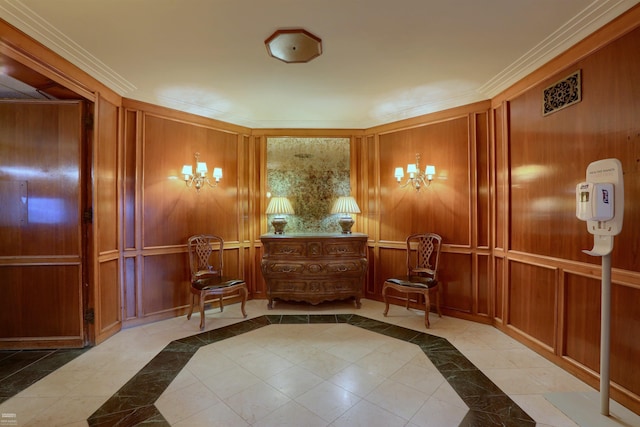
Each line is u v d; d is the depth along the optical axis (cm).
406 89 325
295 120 427
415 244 389
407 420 184
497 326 326
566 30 219
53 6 191
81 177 284
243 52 251
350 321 349
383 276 423
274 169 441
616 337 202
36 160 281
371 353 271
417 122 389
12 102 279
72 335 283
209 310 388
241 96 342
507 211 311
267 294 395
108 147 308
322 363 253
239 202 427
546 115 262
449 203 364
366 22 212
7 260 279
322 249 386
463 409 194
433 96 343
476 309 344
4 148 278
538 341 271
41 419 184
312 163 443
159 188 353
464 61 267
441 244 358
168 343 292
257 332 319
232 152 422
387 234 418
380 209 425
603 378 188
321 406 197
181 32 222
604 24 206
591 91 220
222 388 217
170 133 362
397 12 202
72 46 237
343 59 263
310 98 349
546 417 186
